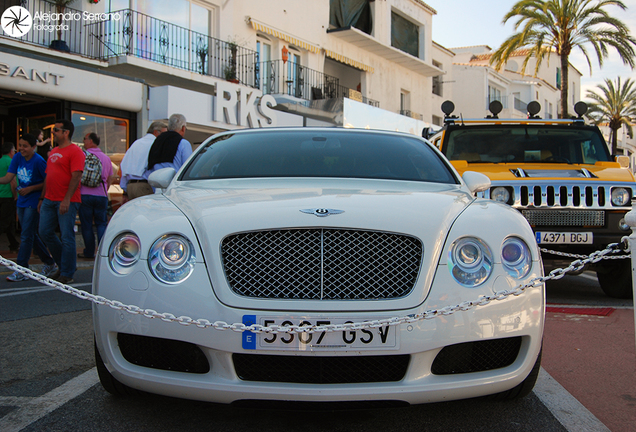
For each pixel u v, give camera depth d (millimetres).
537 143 6531
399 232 2395
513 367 2449
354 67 24156
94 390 2943
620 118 43938
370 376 2307
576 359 3609
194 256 2373
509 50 23281
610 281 5961
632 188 5430
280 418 2619
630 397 2924
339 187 3072
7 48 10570
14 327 4273
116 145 12578
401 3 26062
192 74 14352
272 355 2268
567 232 5359
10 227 8945
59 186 6066
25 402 2773
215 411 2689
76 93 11398
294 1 19969
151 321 2336
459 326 2322
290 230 2381
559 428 2525
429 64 27078
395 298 2314
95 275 2512
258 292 2316
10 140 12750
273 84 19234
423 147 3979
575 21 22688
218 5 16359
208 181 3371
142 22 14156
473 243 2455
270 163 3555
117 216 2627
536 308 2471
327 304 2271
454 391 2307
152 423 2537
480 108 35562
